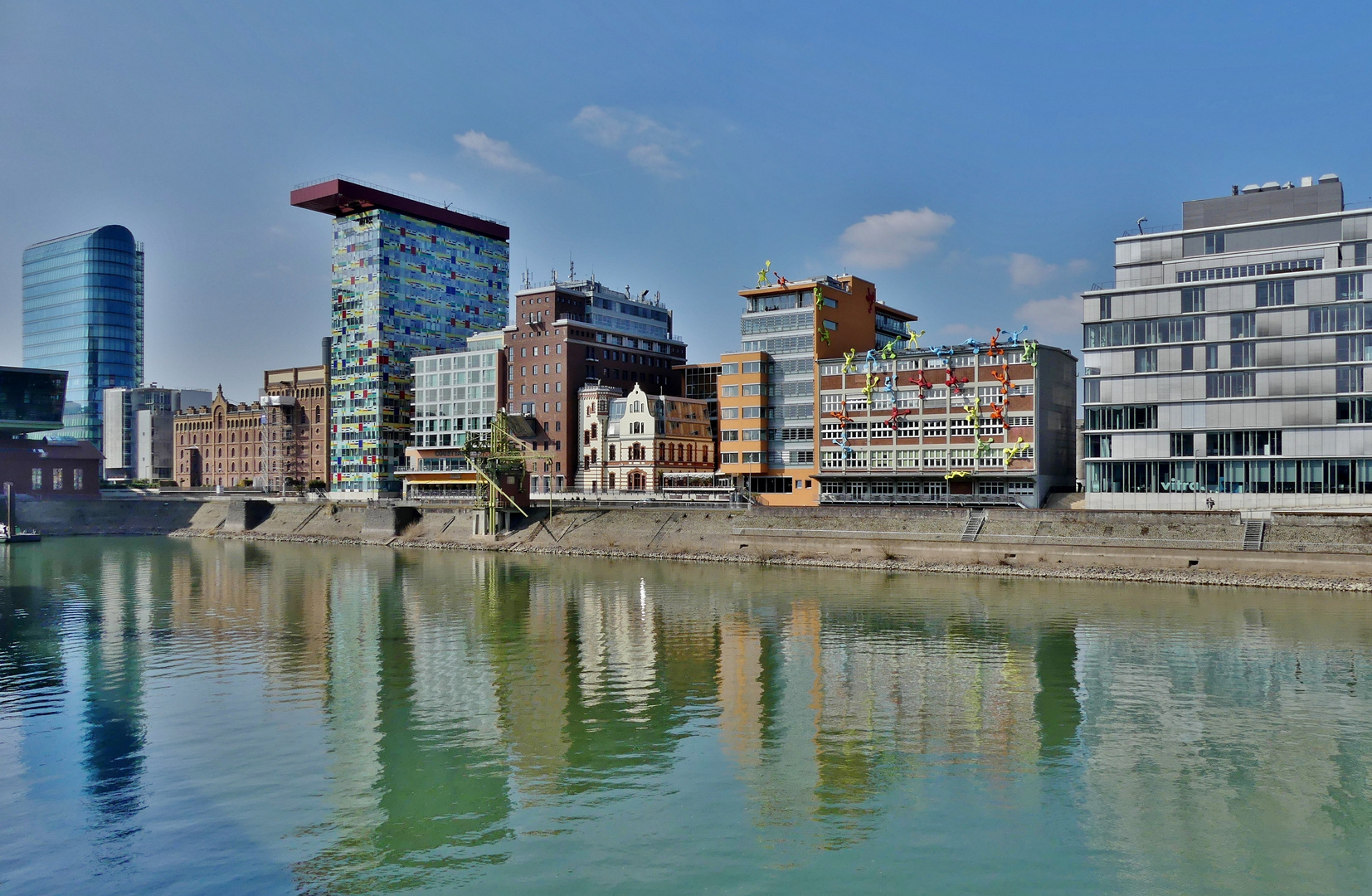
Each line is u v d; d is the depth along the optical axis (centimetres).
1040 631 7419
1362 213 10969
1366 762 4428
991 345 13038
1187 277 11862
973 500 12988
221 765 4512
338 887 3309
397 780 4297
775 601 9144
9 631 7912
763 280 15725
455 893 3253
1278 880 3325
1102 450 11794
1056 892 3238
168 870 3444
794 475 15038
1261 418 10912
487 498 15988
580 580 11106
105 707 5512
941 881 3309
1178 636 7131
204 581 11381
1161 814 3862
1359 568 9212
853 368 14275
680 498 15250
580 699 5619
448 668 6450
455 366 19562
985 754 4581
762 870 3394
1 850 3625
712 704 5481
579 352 18100
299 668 6481
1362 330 10425
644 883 3309
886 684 5866
